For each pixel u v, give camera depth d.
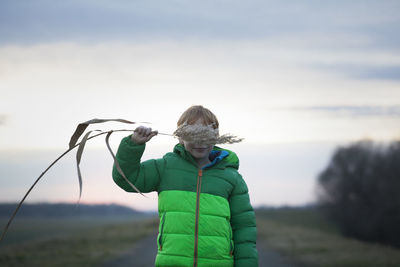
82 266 12.83
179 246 2.57
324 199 41.12
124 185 2.75
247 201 2.85
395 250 17.05
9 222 2.43
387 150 37.34
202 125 2.68
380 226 34.69
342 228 37.59
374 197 35.97
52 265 13.24
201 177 2.75
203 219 2.62
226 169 2.85
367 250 17.11
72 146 2.53
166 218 2.65
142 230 27.03
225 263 2.62
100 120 2.57
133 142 2.66
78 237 21.70
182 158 2.84
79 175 2.45
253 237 2.79
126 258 14.38
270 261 14.02
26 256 15.45
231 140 2.70
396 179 35.50
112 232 25.62
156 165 2.81
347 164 38.97
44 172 2.47
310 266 13.24
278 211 50.75
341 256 15.55
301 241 20.45
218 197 2.70
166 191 2.72
